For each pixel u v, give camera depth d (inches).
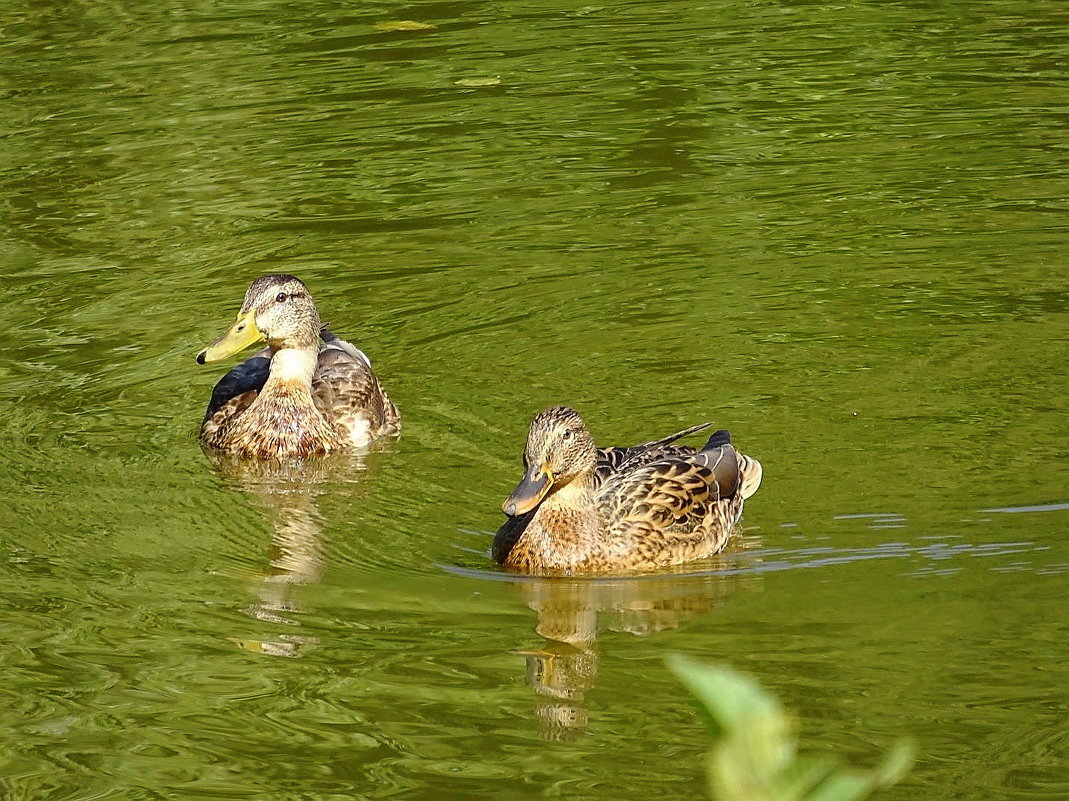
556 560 415.5
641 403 534.0
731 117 815.7
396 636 373.4
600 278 637.9
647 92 855.7
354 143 792.3
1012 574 396.5
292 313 526.0
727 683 71.1
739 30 968.9
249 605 393.4
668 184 732.7
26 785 299.4
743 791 69.8
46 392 550.9
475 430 520.7
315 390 529.0
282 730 322.0
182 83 888.3
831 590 394.0
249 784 298.2
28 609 390.3
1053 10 978.1
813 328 587.8
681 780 295.6
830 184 727.1
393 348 584.7
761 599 391.5
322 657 360.8
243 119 830.5
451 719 326.0
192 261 661.9
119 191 739.4
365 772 301.3
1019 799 281.0
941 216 685.3
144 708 333.7
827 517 446.0
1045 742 304.3
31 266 657.6
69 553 429.7
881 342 572.7
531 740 314.7
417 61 917.2
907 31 953.5
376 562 426.0
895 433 501.7
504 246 672.4
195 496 478.6
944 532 429.4
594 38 957.2
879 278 629.3
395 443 515.5
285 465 506.3
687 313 605.0
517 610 391.5
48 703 337.1
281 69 907.4
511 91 863.7
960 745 304.2
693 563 425.1
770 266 644.1
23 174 759.7
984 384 535.5
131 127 820.6
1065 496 449.4
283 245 676.1
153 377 568.1
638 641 367.6
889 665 345.1
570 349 579.8
